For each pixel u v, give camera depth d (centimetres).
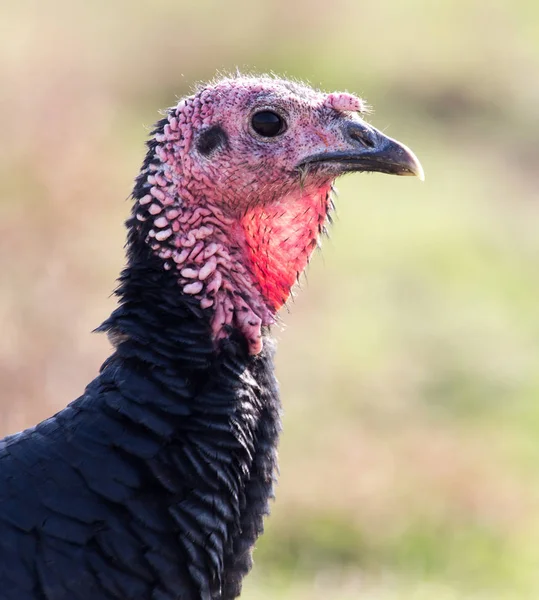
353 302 2795
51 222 2300
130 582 934
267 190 1076
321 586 1859
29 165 2367
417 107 4022
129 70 3669
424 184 3544
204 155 1049
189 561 957
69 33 3719
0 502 931
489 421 2338
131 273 1029
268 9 4181
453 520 2034
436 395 2433
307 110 1089
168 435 960
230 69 3881
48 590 916
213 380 995
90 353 2030
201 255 1028
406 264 3014
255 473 1017
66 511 930
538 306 2825
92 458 944
